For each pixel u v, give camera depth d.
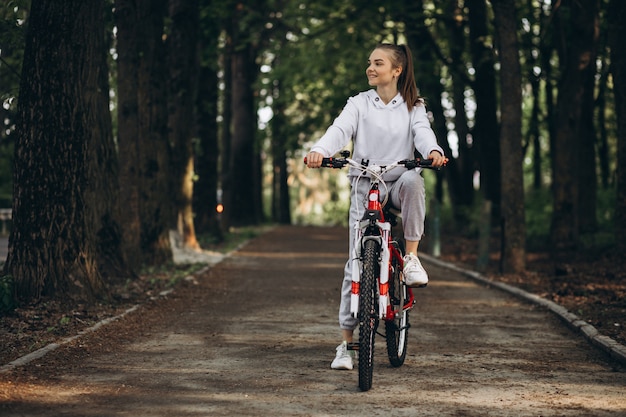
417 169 6.18
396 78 6.32
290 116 39.69
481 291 13.30
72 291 9.95
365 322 6.00
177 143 20.05
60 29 9.81
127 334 8.62
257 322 9.73
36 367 6.75
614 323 9.10
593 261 16.77
